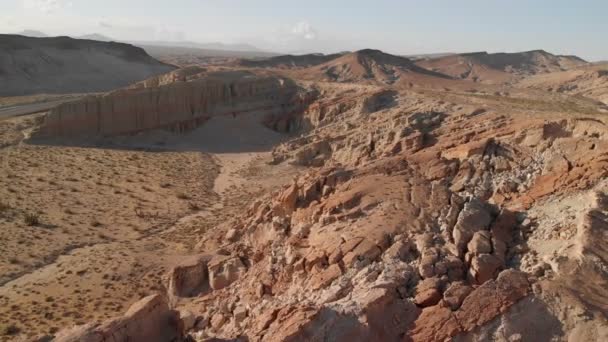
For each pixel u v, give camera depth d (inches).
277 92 4114.2
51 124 3176.7
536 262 850.8
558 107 2987.2
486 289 754.8
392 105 3373.5
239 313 957.2
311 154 2925.7
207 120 3764.8
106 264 1563.7
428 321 733.3
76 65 6899.6
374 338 721.6
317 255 1003.9
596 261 808.9
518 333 713.0
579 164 1211.2
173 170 2827.3
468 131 1811.0
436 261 853.8
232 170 2910.9
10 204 2096.5
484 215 1002.1
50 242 1769.2
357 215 1139.9
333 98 3720.5
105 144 3272.6
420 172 1502.2
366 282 836.0
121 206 2207.2
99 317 1236.5
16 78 5856.3
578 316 722.8
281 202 1467.8
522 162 1392.7
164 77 4549.7
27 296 1358.3
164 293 1344.7
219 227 1791.3
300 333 729.0
